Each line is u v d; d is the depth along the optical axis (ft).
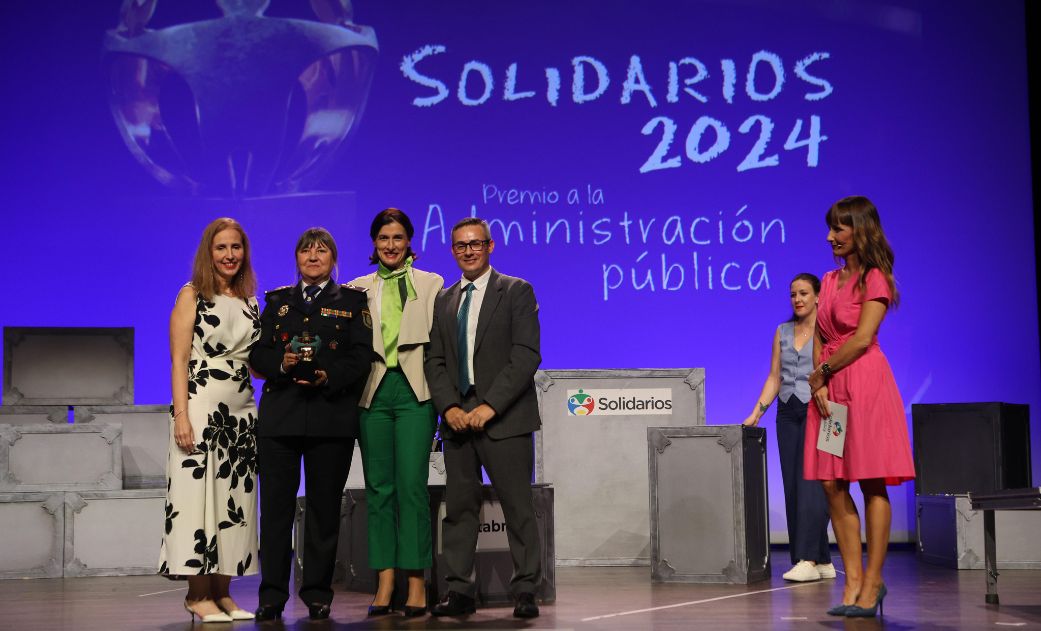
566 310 20.80
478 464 11.83
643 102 21.17
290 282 20.45
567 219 20.94
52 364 17.97
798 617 11.31
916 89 21.15
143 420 18.15
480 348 11.66
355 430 11.57
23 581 16.37
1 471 16.96
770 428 20.68
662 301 20.86
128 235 20.33
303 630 10.78
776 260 21.01
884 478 11.09
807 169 21.08
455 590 11.64
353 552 14.70
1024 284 20.85
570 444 17.75
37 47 20.44
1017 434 18.25
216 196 20.49
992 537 12.32
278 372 11.30
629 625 10.89
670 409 17.88
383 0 21.09
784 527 20.53
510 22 21.22
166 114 20.53
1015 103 21.08
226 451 11.34
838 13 21.29
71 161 20.33
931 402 20.58
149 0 20.65
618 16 21.27
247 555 11.44
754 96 21.21
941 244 20.89
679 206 21.03
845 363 10.91
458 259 11.94
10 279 20.04
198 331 11.32
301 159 20.67
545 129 21.09
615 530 17.67
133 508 17.21
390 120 20.92
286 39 20.84
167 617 12.04
